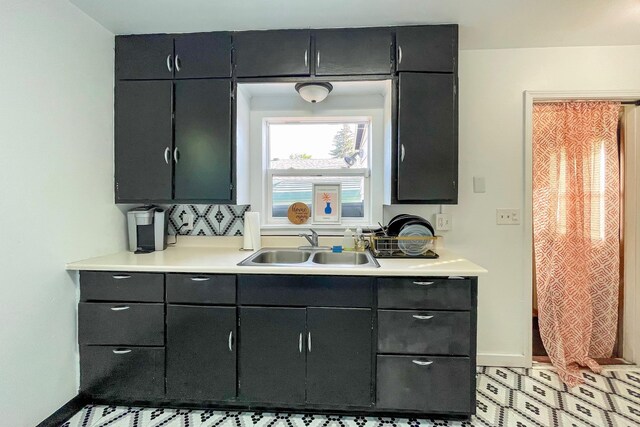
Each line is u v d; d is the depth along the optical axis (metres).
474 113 2.14
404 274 1.55
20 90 1.41
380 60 1.86
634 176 2.17
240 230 2.27
